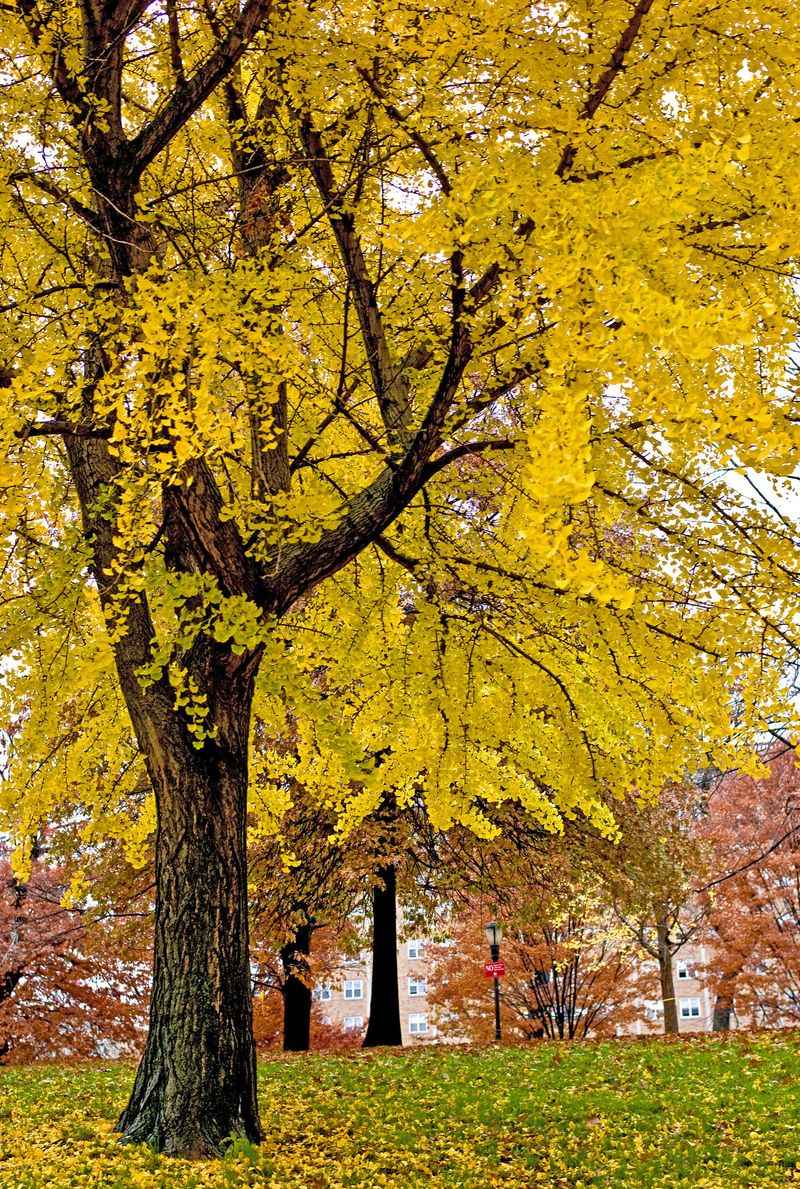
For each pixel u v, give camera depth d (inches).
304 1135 229.8
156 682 213.9
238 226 216.8
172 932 201.8
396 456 209.0
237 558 211.6
